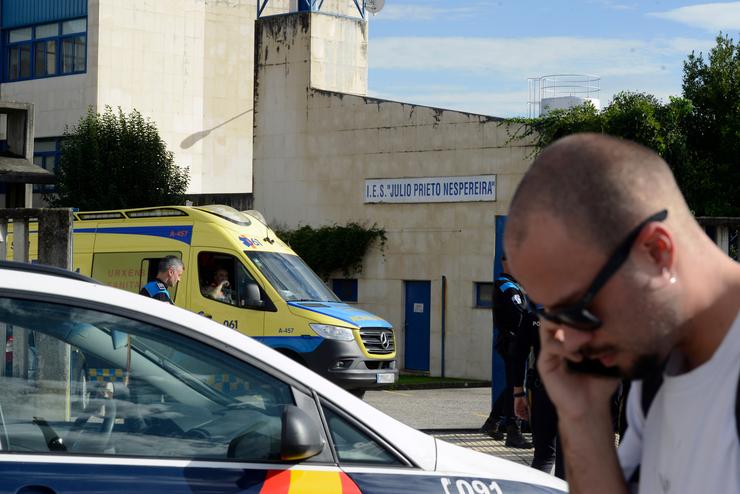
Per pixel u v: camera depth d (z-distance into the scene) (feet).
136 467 10.40
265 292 46.03
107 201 99.60
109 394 10.86
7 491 9.85
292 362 11.41
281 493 10.50
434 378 82.69
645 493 5.54
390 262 86.99
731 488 4.91
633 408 5.79
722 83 76.28
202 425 10.92
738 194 75.10
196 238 46.98
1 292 10.74
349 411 11.29
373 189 88.22
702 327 5.06
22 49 125.39
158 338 11.12
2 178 38.75
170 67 124.06
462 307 83.20
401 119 86.69
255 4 130.21
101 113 118.01
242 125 129.80
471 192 82.58
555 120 77.77
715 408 4.99
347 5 121.29
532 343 23.53
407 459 11.24
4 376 10.59
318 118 91.86
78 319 10.91
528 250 4.98
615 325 4.96
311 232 90.38
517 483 11.64
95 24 118.32
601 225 4.84
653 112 74.43
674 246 4.93
